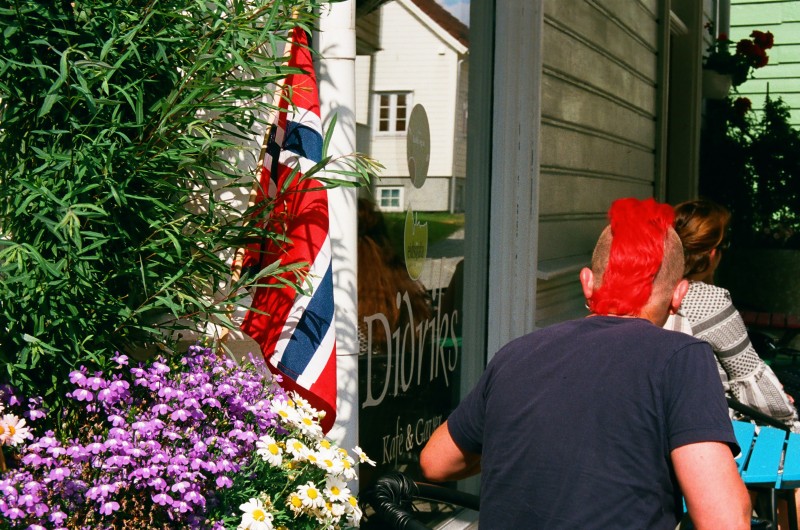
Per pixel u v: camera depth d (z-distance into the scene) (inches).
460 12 168.9
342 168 101.3
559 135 207.5
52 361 74.3
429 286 160.9
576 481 67.1
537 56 180.9
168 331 97.0
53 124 78.4
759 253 384.2
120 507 69.9
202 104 78.8
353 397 103.3
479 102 177.6
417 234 156.4
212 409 79.7
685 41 335.9
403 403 151.5
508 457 70.9
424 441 158.6
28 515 65.9
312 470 80.7
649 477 66.0
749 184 390.9
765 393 130.4
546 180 199.8
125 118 82.7
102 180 74.6
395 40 148.4
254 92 82.9
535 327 189.9
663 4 291.6
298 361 89.0
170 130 80.7
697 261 134.1
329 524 75.9
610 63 245.3
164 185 80.0
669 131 341.4
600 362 69.9
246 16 83.0
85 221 77.0
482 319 180.7
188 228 89.1
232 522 73.9
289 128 92.3
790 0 434.3
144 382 73.4
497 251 181.3
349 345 102.5
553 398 69.9
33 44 75.3
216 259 84.1
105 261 80.0
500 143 180.7
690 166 338.6
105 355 78.2
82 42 77.5
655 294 75.2
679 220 135.9
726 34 417.1
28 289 72.1
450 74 166.1
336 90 101.4
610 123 247.9
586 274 79.4
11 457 70.5
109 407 74.1
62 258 74.5
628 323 72.9
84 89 71.5
